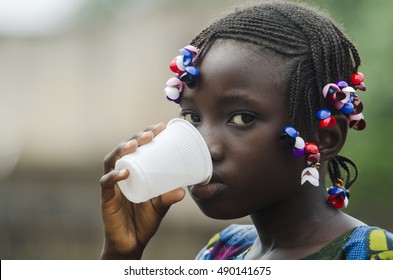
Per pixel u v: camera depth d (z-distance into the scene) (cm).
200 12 2322
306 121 379
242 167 367
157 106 2348
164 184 372
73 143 2519
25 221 2220
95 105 2566
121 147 382
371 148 1359
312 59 384
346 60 408
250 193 370
